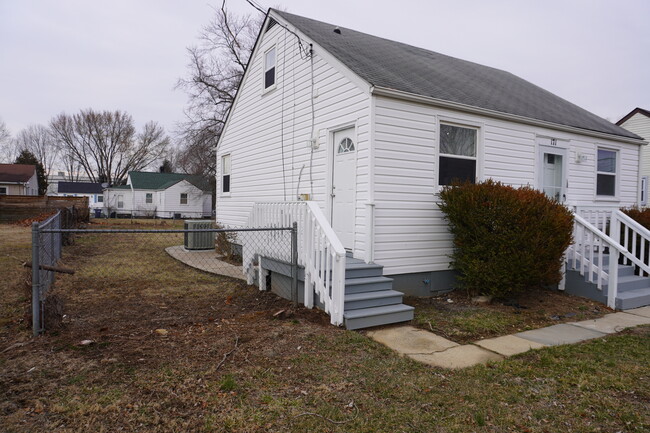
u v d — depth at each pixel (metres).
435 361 4.09
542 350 4.46
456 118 7.39
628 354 4.34
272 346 4.28
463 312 6.07
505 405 3.19
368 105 6.50
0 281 7.01
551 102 11.01
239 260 10.52
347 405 3.12
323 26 9.98
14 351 3.95
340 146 7.38
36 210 22.80
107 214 37.62
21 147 60.38
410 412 3.04
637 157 10.94
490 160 7.88
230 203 12.37
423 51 11.68
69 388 3.23
